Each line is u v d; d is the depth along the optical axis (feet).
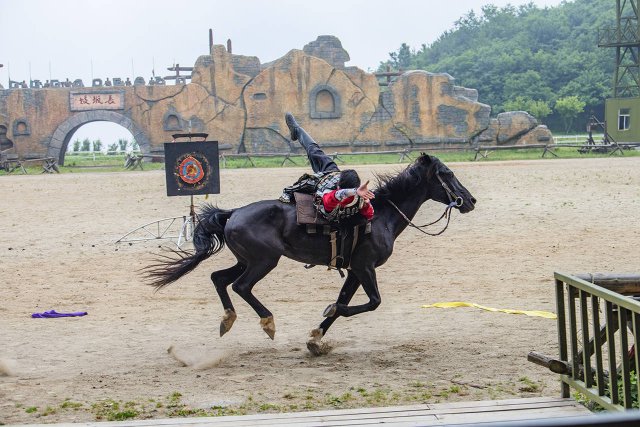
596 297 19.98
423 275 47.47
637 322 18.19
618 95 197.98
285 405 23.34
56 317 38.42
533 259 51.47
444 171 31.12
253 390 25.31
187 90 174.09
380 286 44.55
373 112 175.22
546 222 66.90
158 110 174.81
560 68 364.38
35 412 23.08
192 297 43.04
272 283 46.06
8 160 155.02
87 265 53.01
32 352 31.32
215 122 174.40
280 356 30.14
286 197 29.81
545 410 21.13
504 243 57.77
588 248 54.60
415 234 63.16
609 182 96.32
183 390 25.53
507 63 371.35
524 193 87.25
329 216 28.78
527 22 447.01
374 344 31.73
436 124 175.22
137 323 36.91
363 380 26.23
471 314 36.81
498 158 157.58
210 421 20.86
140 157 159.74
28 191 105.09
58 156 173.99
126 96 174.70
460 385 25.20
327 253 29.32
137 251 57.88
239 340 33.14
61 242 62.39
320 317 37.24
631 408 18.89
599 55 364.17
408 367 27.84
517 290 42.45
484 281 45.16
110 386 26.16
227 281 30.96
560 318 22.26
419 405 21.81
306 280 46.78
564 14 459.32
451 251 55.36
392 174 31.89
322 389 25.21
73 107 174.09
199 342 32.86
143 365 29.09
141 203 87.25
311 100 174.29
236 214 29.63
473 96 176.35
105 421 21.77
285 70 173.99
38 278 48.78
